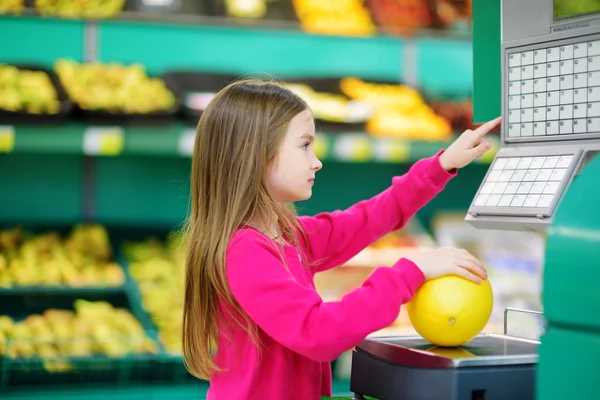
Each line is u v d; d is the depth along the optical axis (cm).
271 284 122
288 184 137
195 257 137
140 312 329
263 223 136
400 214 159
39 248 347
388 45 386
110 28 348
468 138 150
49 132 309
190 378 309
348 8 383
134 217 375
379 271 122
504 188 126
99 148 314
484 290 122
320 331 117
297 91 363
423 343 127
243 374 130
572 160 119
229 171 135
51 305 339
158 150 320
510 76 131
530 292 371
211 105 142
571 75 122
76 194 367
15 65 336
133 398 293
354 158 344
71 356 296
